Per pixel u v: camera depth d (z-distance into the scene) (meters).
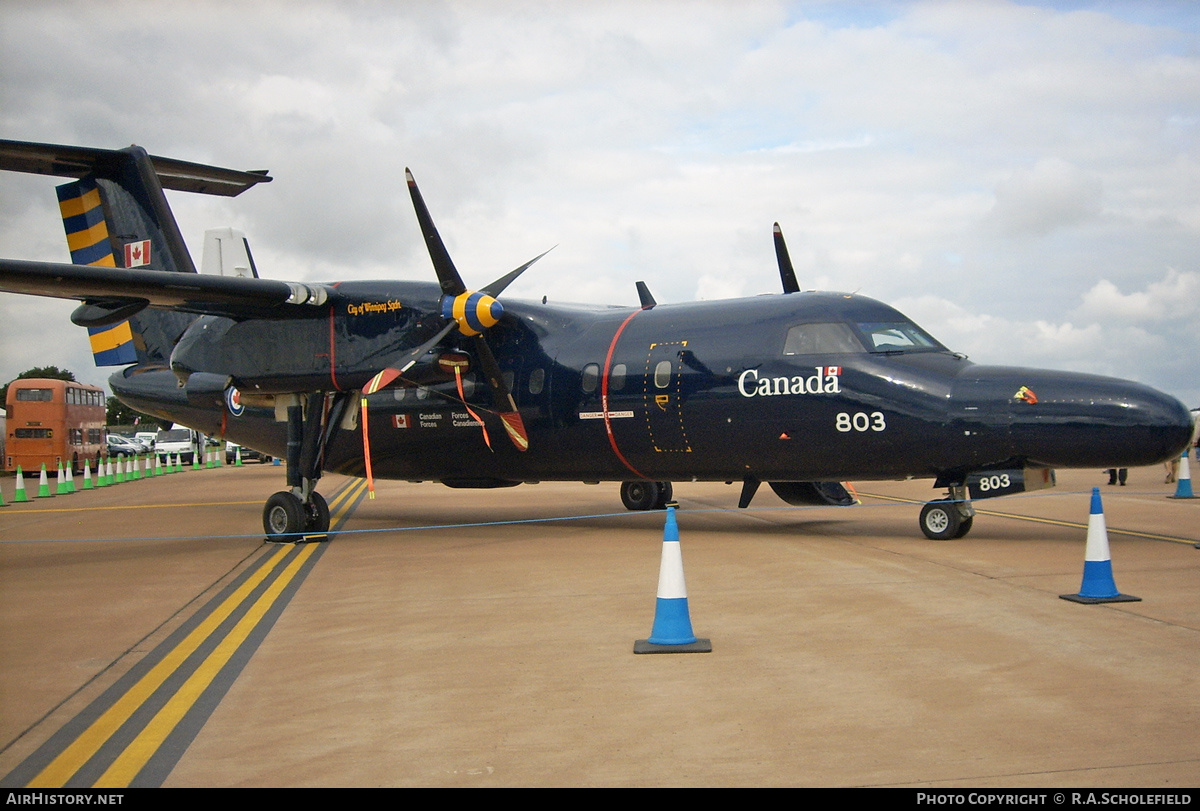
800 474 11.77
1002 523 13.26
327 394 13.61
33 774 4.39
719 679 5.66
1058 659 5.89
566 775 4.25
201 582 9.70
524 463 13.41
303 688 5.72
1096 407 9.92
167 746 4.73
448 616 7.66
